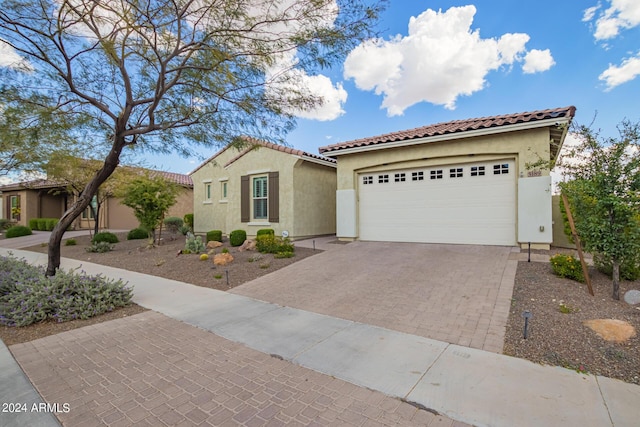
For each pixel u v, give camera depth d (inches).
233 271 355.3
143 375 143.9
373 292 264.2
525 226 367.2
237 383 136.4
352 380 137.4
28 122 269.0
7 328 204.5
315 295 267.3
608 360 147.6
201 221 740.7
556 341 166.4
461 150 406.9
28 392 130.1
